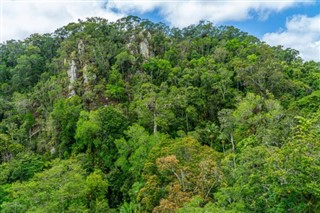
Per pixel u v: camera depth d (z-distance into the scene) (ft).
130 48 286.25
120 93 234.58
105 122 184.65
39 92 267.80
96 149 183.93
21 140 231.50
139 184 140.26
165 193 111.14
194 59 266.36
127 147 167.73
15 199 132.16
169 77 241.76
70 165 154.10
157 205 110.01
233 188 91.40
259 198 80.18
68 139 202.90
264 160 90.02
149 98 197.88
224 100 214.69
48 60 321.73
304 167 72.90
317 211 71.82
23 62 305.73
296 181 72.49
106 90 236.02
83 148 190.80
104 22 322.96
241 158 110.22
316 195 71.10
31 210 117.19
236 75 234.17
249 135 156.46
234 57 262.06
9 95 292.61
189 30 356.18
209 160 111.14
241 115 171.12
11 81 304.91
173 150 123.85
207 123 202.18
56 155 202.69
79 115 204.03
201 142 184.03
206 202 100.01
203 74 224.74
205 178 106.52
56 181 129.39
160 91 221.05
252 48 265.75
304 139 76.48
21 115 252.62
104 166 177.68
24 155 193.67
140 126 182.70
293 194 73.61
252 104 180.24
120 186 164.55
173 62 273.13
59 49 309.01
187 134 186.39
